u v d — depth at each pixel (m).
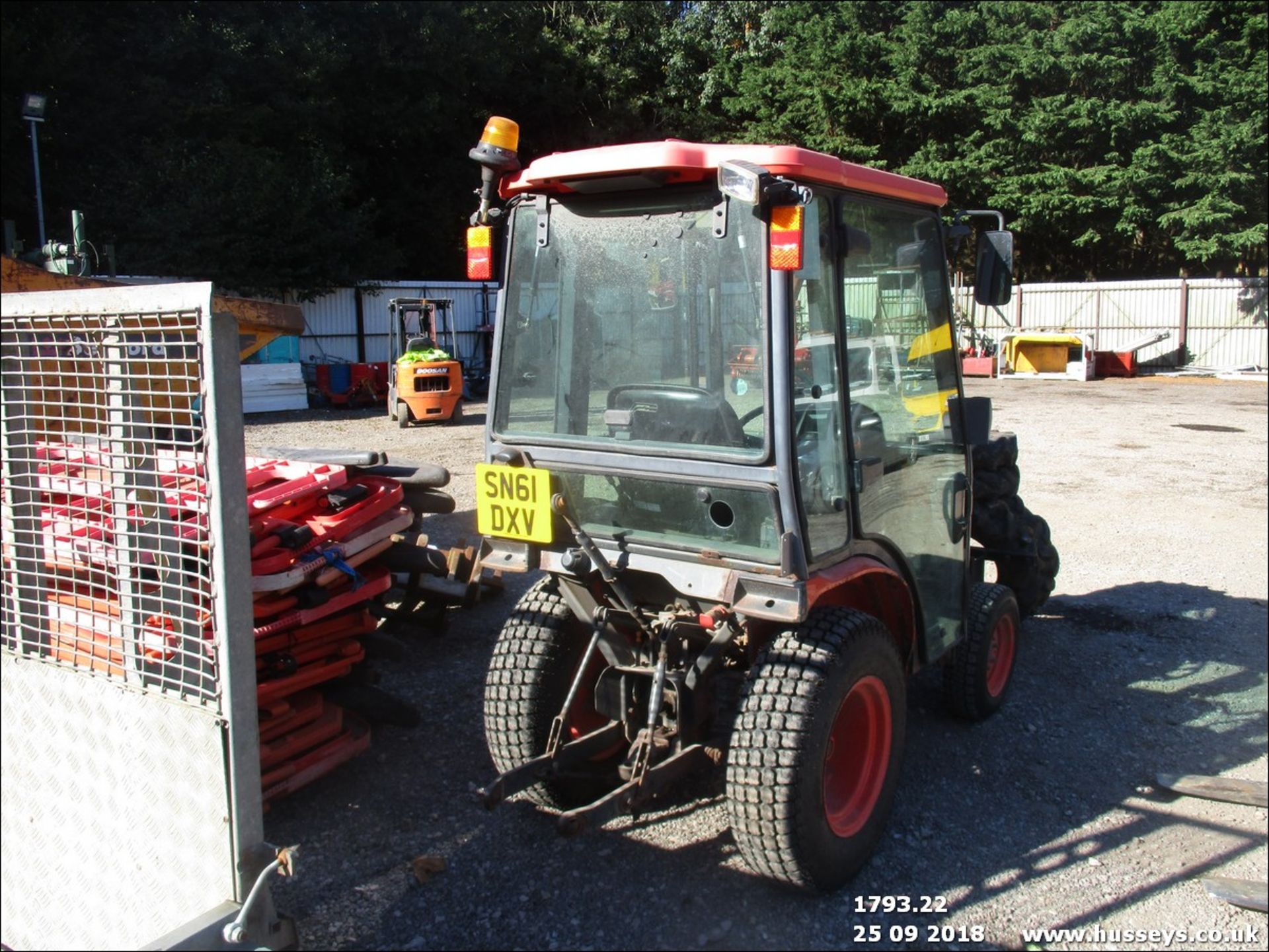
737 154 3.19
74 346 2.65
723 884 3.58
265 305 6.00
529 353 3.78
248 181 20.55
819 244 3.40
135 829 2.69
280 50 22.47
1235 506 9.96
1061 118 26.34
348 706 4.46
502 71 27.06
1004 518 5.64
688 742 3.65
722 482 3.30
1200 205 25.47
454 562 5.52
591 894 3.51
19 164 19.47
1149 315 25.67
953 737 4.75
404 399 16.17
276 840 3.84
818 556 3.36
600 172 3.34
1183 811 4.17
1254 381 22.62
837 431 3.51
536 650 3.86
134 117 20.83
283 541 4.19
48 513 2.90
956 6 28.52
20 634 2.89
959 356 4.43
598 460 3.56
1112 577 7.55
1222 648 6.04
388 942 3.24
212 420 2.34
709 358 3.36
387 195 27.80
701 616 3.52
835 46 28.17
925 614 4.16
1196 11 26.39
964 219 4.45
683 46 31.09
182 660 2.55
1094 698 5.27
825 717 3.28
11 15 19.61
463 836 3.88
